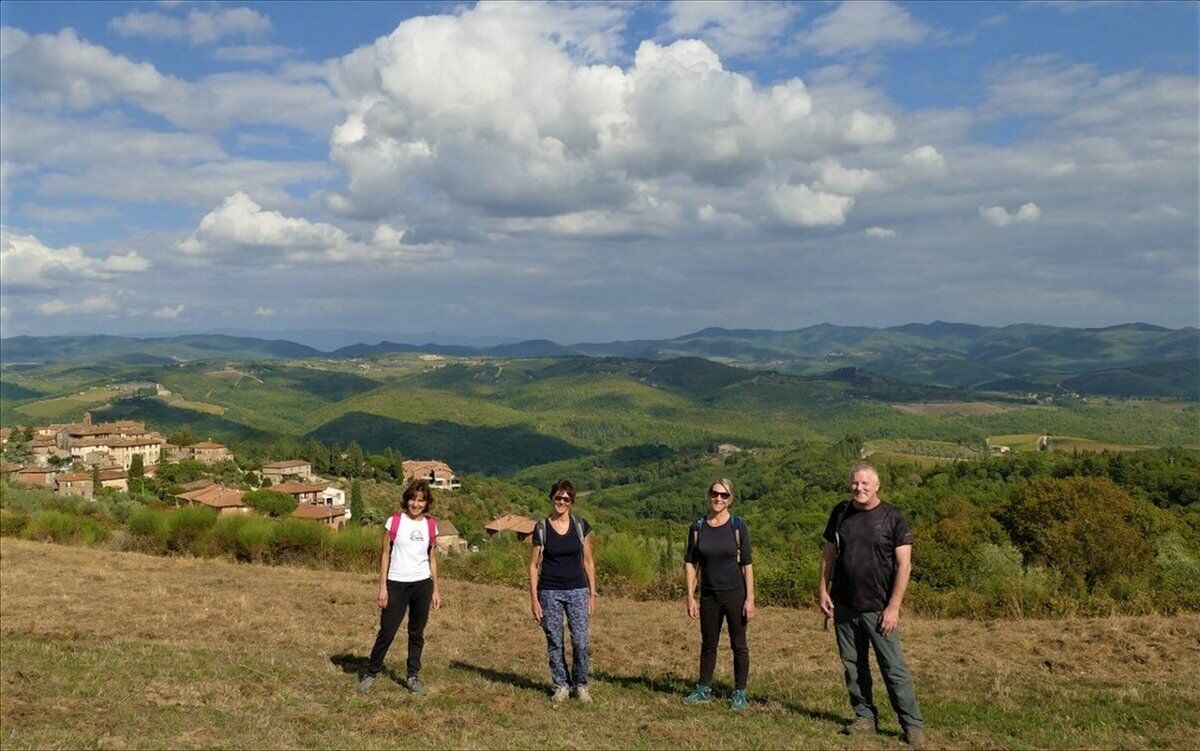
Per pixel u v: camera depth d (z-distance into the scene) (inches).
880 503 285.3
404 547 329.4
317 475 4977.9
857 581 280.5
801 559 699.4
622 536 791.1
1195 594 564.1
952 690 354.0
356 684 338.3
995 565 884.6
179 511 903.7
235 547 855.7
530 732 277.7
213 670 350.0
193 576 683.4
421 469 5344.5
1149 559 1087.6
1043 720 302.4
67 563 729.6
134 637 431.5
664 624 537.6
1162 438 7554.1
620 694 342.6
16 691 302.4
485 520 3946.9
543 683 360.5
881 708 327.3
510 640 474.9
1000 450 6422.2
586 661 327.3
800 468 4972.9
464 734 270.7
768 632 512.4
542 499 5236.2
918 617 588.7
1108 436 7800.2
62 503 1504.7
